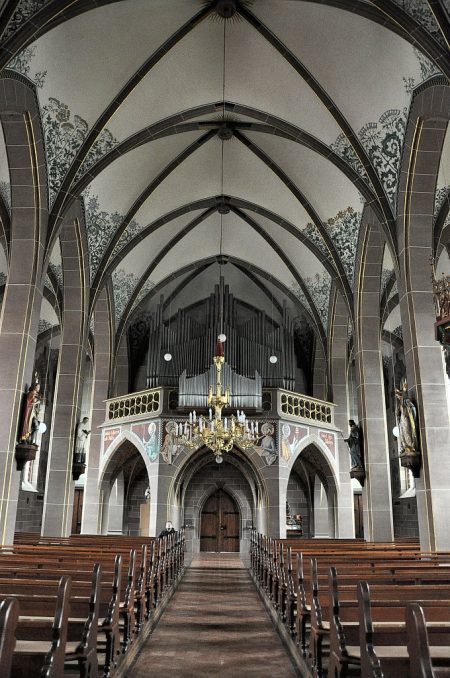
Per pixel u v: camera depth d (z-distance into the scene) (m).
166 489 20.98
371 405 17.97
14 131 13.28
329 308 22.70
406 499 27.12
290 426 22.06
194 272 27.38
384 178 14.73
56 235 14.85
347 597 6.06
